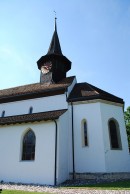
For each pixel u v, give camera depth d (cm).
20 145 1656
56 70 2295
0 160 1673
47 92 1986
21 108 2047
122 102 1938
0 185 1402
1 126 1791
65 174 1567
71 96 1925
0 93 2448
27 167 1555
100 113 1730
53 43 2566
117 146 1741
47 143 1550
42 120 1606
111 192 991
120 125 1830
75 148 1695
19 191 1052
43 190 1134
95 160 1616
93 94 1823
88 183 1402
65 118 1739
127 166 1702
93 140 1675
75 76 2245
